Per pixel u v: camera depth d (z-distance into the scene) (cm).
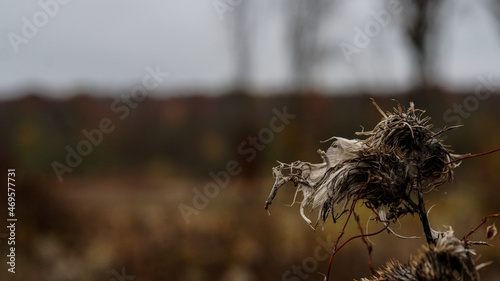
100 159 2555
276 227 1037
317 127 2298
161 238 998
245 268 865
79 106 2498
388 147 209
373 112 2073
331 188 209
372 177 205
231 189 1767
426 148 208
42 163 1961
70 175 2208
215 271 862
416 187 205
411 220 958
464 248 190
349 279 809
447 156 209
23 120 2286
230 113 2581
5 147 1841
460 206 1121
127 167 2758
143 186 2281
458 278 185
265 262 866
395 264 202
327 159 215
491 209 1117
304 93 2419
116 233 1051
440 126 1900
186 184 2372
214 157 2822
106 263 870
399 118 212
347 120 2244
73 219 1075
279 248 907
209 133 2972
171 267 870
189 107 3131
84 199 1504
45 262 884
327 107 2372
